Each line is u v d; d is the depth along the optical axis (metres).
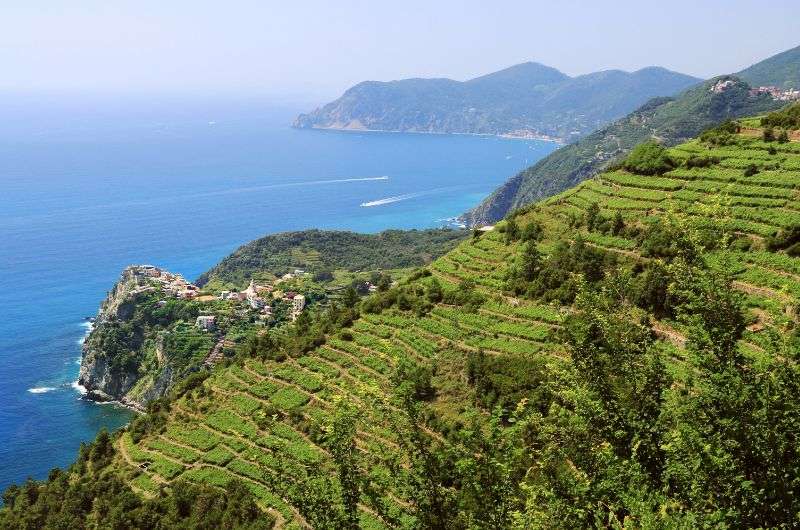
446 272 111.31
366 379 86.69
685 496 29.52
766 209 82.69
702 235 35.28
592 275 85.81
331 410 82.75
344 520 33.25
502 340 82.44
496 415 35.53
